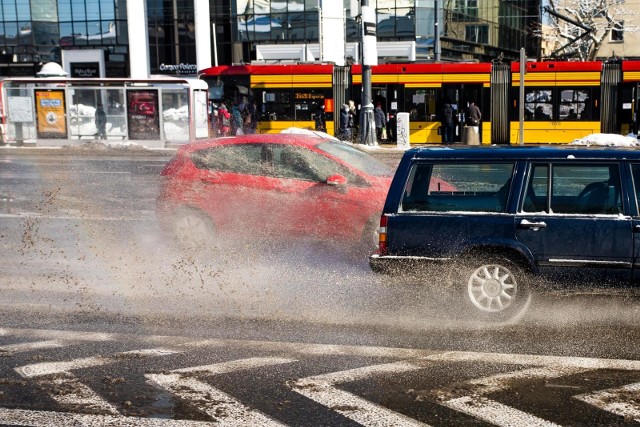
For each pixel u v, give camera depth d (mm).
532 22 53125
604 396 5230
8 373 5883
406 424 4793
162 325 7207
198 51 49344
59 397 5359
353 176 9641
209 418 4949
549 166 7012
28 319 7477
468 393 5320
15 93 30125
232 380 5668
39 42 52406
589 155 6938
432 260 7160
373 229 9273
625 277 6750
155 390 5480
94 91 29828
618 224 6750
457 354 6195
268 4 47688
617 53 53875
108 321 7375
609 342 6434
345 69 30406
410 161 7363
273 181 9969
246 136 10641
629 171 6824
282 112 30719
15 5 52094
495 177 7164
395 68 30266
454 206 7211
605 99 28578
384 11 47250
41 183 18469
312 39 47125
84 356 6297
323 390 5426
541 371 5758
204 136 29844
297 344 6543
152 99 29531
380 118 29891
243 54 48938
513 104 29391
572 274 6867
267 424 4832
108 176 19797
